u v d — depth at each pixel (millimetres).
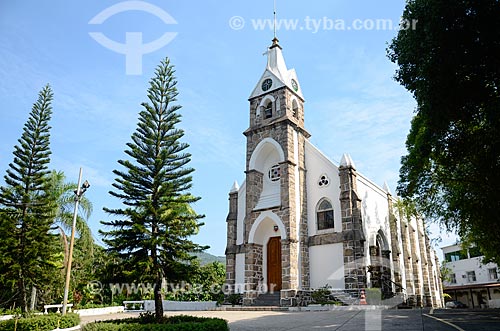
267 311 22125
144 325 12539
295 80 30859
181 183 17219
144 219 16141
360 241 24125
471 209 17266
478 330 11039
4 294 23297
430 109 12578
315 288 25094
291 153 27359
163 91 18000
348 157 26375
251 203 27828
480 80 11641
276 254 27000
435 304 36625
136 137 17250
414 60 12992
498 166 14367
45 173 22984
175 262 16141
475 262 52969
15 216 21953
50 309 24688
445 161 15883
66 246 23031
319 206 26875
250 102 30672
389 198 31188
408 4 12906
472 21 10922
